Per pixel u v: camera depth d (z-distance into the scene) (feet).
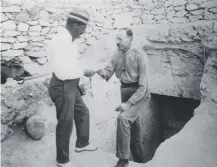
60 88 7.17
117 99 14.03
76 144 8.76
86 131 8.63
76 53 7.11
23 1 11.28
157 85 16.16
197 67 15.03
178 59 15.51
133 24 17.17
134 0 17.33
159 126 18.38
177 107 17.88
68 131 7.42
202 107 10.54
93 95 12.77
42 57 12.23
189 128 9.40
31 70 11.25
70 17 7.04
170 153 8.16
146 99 8.15
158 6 16.83
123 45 7.83
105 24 16.03
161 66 16.08
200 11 15.43
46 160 8.25
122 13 17.03
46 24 12.32
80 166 7.93
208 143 8.41
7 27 10.84
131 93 8.30
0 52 10.73
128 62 8.00
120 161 7.82
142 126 15.90
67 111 7.22
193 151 8.13
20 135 9.48
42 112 10.57
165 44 15.55
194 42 14.66
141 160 10.17
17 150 8.67
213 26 14.06
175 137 8.95
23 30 11.43
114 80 14.47
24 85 10.08
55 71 6.98
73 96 7.27
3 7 10.61
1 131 8.89
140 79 7.77
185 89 15.48
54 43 6.87
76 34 7.30
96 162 8.19
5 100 9.26
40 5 12.00
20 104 9.82
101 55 15.21
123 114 7.72
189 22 15.53
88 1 14.79
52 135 9.81
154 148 18.12
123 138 7.67
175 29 15.08
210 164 7.51
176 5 16.19
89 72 8.72
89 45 15.26
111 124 12.56
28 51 11.78
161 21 16.52
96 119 11.92
